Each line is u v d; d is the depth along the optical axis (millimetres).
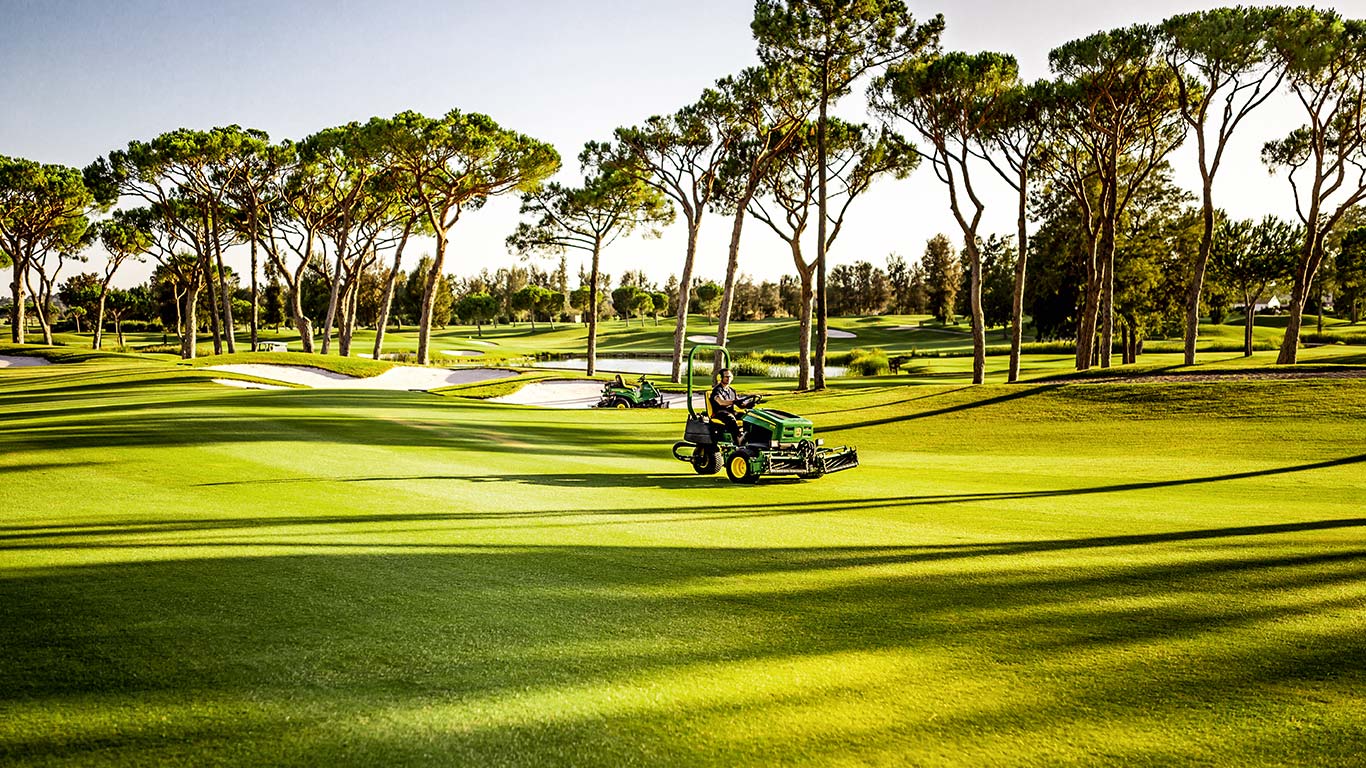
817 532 6914
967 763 2850
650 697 3395
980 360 28453
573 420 21156
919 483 10352
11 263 57688
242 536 6395
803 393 29000
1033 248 52219
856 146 33344
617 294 144375
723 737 3037
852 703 3361
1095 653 3951
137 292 111000
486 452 13234
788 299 165625
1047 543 6461
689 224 38406
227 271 68750
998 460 13141
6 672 3523
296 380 35750
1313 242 25688
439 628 4246
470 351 77875
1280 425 14469
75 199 50062
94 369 33312
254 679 3508
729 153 36062
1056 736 3070
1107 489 9688
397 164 39969
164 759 2791
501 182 41375
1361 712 3256
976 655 3930
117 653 3779
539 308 131250
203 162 43031
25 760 2750
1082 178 31281
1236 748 2969
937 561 5848
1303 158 30312
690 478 10750
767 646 4039
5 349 43875
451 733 3025
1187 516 7672
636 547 6262
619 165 37438
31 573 5172
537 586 5102
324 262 52062
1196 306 25969
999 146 28703
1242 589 5059
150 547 5945
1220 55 24062
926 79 27234
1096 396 18734
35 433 13281
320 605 4602
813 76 31000
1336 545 6242
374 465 10977
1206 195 25812
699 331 105688
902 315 149375
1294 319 25328
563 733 3043
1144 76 26875
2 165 47375
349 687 3439
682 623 4395
